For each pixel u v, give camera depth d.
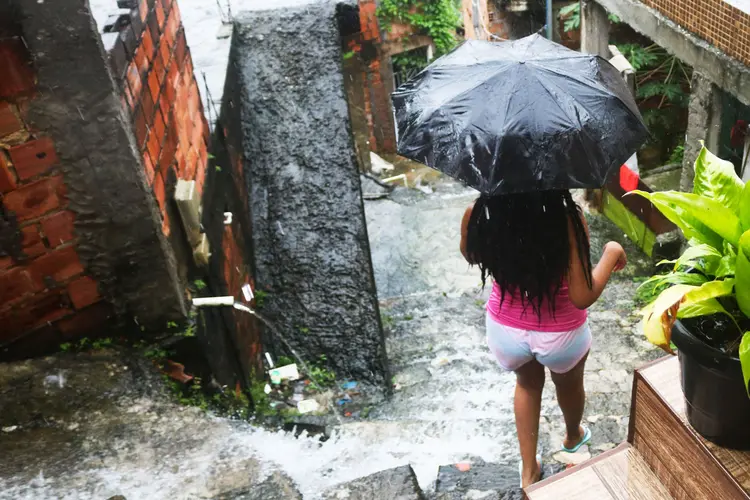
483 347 7.16
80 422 3.67
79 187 3.69
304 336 6.70
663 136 10.56
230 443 3.54
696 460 1.87
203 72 6.88
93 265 3.90
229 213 5.93
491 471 3.88
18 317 3.87
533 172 2.88
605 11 8.72
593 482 2.11
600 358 6.30
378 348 6.58
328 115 7.66
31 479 3.29
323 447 4.03
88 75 3.48
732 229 1.71
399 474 3.18
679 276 1.87
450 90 3.21
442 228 10.35
